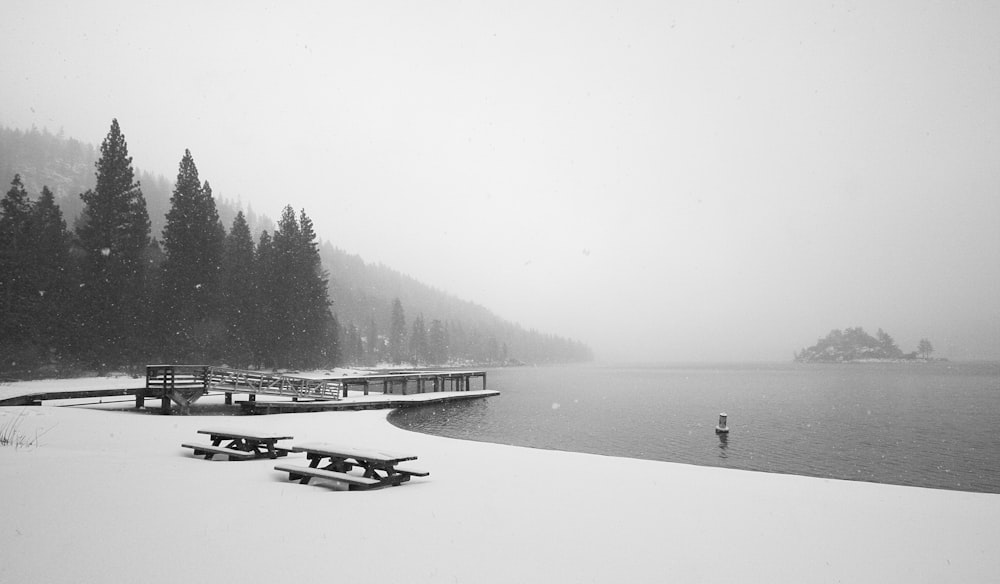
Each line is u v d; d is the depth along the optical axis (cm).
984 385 6838
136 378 3928
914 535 644
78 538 495
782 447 2267
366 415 2566
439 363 13188
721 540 594
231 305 5088
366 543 520
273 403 2542
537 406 4072
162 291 4344
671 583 452
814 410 3822
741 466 1878
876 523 698
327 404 2828
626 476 1016
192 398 2341
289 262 5344
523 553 513
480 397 4700
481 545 531
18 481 718
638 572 476
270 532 542
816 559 541
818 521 700
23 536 493
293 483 820
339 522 593
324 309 5781
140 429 1573
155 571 418
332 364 6944
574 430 2758
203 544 492
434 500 739
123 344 4025
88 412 1947
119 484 736
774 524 676
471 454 1316
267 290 5253
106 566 425
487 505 718
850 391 5859
